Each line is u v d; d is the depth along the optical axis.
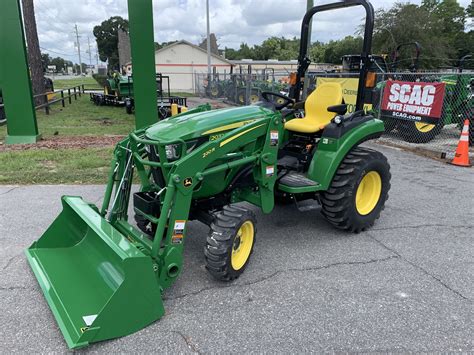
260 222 4.64
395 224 4.62
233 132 3.23
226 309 2.94
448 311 2.96
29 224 4.41
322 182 3.92
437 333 2.71
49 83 22.83
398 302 3.06
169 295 3.11
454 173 6.89
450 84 9.66
